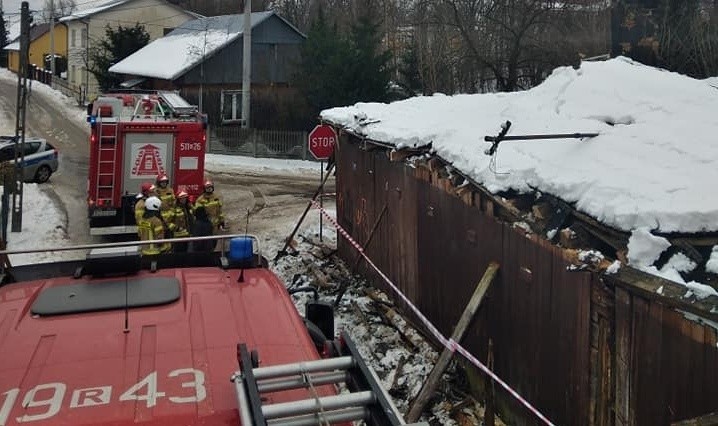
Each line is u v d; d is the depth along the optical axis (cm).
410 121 1059
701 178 527
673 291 439
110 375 329
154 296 411
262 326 387
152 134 1397
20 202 1468
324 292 1155
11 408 301
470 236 778
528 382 660
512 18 2544
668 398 459
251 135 2970
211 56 3381
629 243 486
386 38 3669
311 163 2814
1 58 7681
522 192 633
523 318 665
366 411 295
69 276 464
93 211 1389
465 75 3028
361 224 1228
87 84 4762
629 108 716
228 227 1599
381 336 950
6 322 379
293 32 3644
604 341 533
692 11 1081
